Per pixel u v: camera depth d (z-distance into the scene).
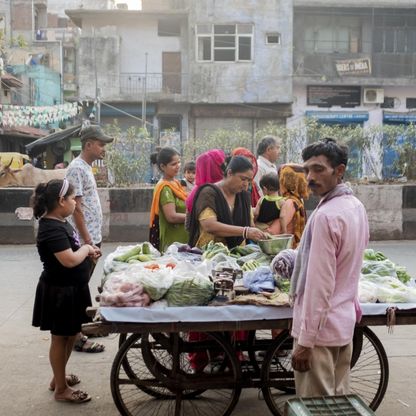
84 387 4.33
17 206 10.73
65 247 3.81
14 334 5.55
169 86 25.84
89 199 5.02
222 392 4.27
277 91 25.03
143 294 3.35
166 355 4.45
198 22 24.95
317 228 2.70
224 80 25.06
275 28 24.88
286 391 4.20
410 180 12.03
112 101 25.47
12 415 3.86
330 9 25.14
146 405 4.04
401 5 24.81
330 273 2.68
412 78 25.17
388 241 11.16
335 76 25.23
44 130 25.45
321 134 12.30
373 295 3.49
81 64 25.58
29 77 27.17
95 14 25.52
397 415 3.91
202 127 25.58
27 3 30.73
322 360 2.80
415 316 3.46
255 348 3.89
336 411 2.49
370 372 4.61
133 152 11.83
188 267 3.72
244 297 3.44
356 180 12.08
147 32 25.89
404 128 12.10
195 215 4.41
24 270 8.48
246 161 4.38
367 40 25.53
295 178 5.00
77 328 3.92
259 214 4.89
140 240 10.88
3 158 16.03
